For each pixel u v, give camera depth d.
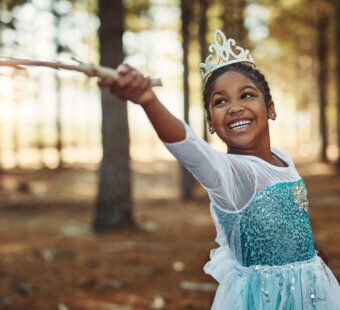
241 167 1.45
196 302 4.93
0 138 37.41
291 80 29.44
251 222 1.50
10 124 39.75
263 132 1.61
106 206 8.73
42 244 7.85
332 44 20.56
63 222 10.16
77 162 24.91
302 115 32.03
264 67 26.50
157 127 1.20
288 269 1.52
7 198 13.92
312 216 10.16
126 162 8.77
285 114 41.97
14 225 9.93
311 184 15.95
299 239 1.55
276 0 16.50
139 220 9.85
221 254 1.70
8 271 6.17
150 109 1.15
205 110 1.70
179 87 24.19
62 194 14.86
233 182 1.42
